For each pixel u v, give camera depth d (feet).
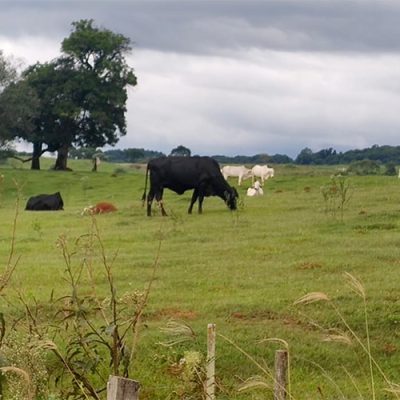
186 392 26.20
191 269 57.00
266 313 45.50
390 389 26.66
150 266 58.29
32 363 26.40
